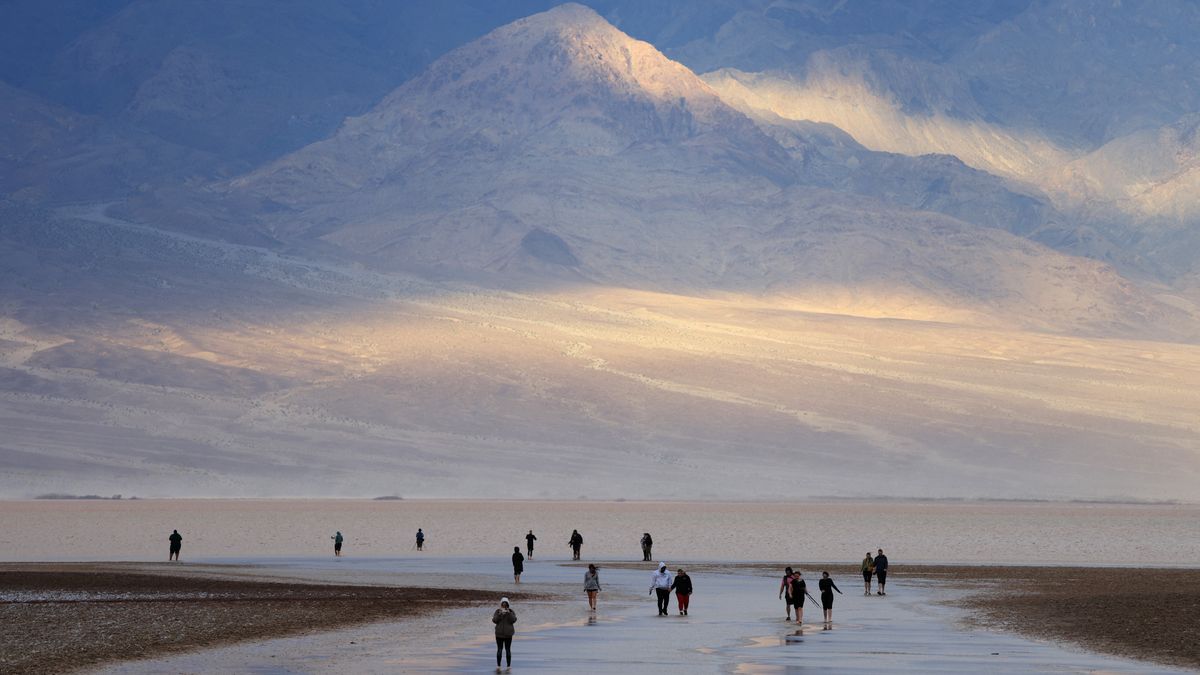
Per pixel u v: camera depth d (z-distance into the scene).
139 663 133.62
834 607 188.75
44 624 160.25
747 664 133.00
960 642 149.12
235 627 159.75
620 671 128.88
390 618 171.12
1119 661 134.62
